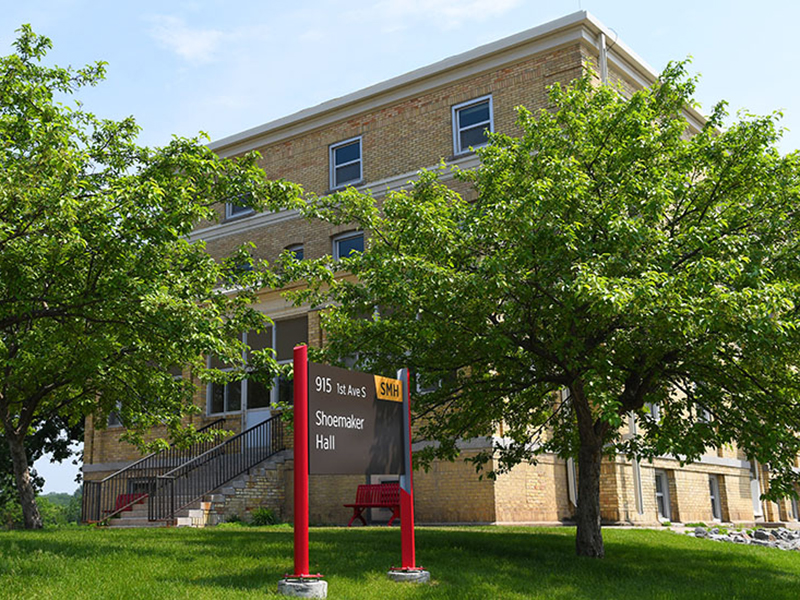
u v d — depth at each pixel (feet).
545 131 44.73
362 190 78.33
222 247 87.71
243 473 66.13
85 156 38.52
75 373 47.75
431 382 45.60
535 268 36.55
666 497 70.54
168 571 30.99
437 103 76.33
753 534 62.69
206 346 39.65
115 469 79.41
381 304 43.29
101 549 36.01
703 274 33.32
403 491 32.99
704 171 43.50
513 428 51.03
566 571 36.32
